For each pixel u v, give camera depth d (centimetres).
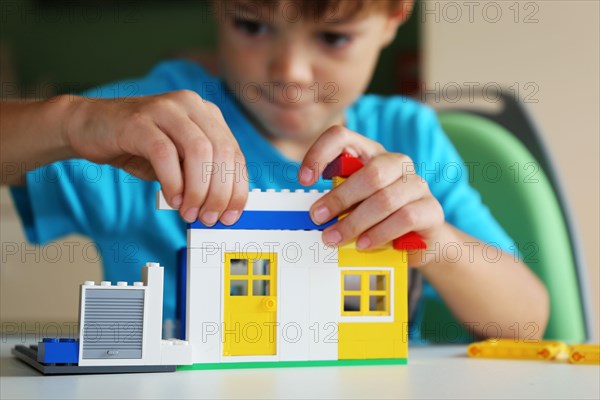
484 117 140
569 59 185
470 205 126
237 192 61
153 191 126
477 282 100
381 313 64
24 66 234
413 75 212
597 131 183
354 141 73
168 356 58
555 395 48
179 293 70
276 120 120
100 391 48
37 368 58
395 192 64
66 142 82
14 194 119
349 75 116
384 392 48
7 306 178
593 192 183
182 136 65
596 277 182
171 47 233
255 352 62
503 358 68
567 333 119
